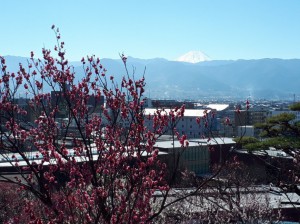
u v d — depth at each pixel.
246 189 24.22
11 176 24.52
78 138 8.68
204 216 17.83
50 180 6.66
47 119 7.84
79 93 8.05
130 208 6.59
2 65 7.66
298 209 25.61
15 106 7.75
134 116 7.07
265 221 18.69
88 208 6.29
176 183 27.08
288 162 35.75
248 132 64.62
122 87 7.54
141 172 6.44
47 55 8.12
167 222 15.70
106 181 7.16
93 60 8.15
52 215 6.75
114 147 7.23
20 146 7.70
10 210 19.67
